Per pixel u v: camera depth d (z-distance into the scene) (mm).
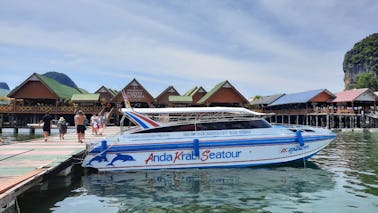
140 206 8859
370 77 111312
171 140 13195
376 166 14578
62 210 8547
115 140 13078
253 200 9305
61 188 10805
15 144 16219
